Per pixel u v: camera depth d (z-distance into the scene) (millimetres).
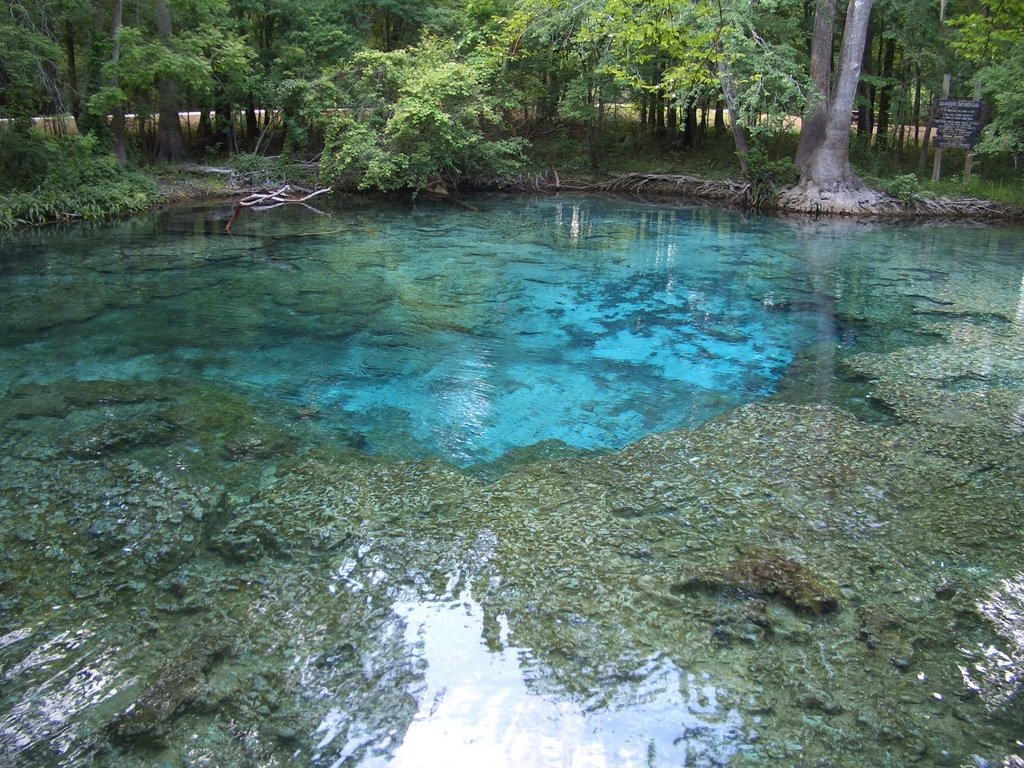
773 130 18234
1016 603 3520
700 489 4582
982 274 11461
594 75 21859
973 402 6020
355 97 20609
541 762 2646
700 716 2855
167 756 2684
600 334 8195
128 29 16953
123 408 5855
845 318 8859
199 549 3926
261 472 4812
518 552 3883
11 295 9422
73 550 3900
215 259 11859
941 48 20172
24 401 5961
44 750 2682
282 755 2682
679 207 20266
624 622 3363
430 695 2945
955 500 4449
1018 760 2660
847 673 3076
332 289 9984
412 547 3922
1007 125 17391
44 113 18016
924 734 2773
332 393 6332
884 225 17156
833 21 19203
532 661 3125
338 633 3281
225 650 3168
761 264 12211
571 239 14508
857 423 5625
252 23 22797
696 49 8039
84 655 3156
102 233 14227
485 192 23531
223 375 6711
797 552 3900
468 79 19422
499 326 8453
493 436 5477
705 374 6887
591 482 4680
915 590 3609
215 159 22438
